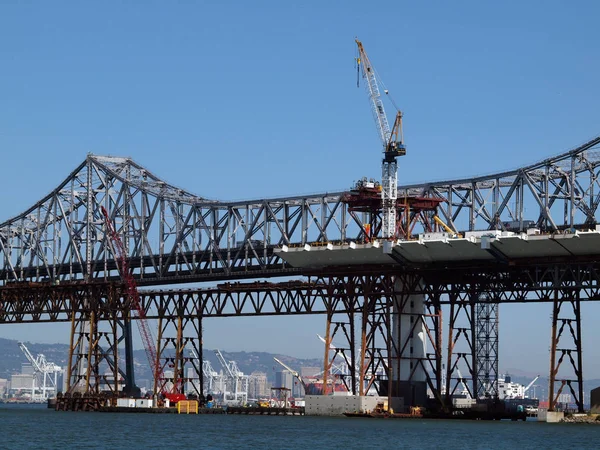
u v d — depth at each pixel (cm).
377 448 15250
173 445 15650
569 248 19888
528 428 19225
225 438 16875
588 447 15438
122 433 18000
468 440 16525
